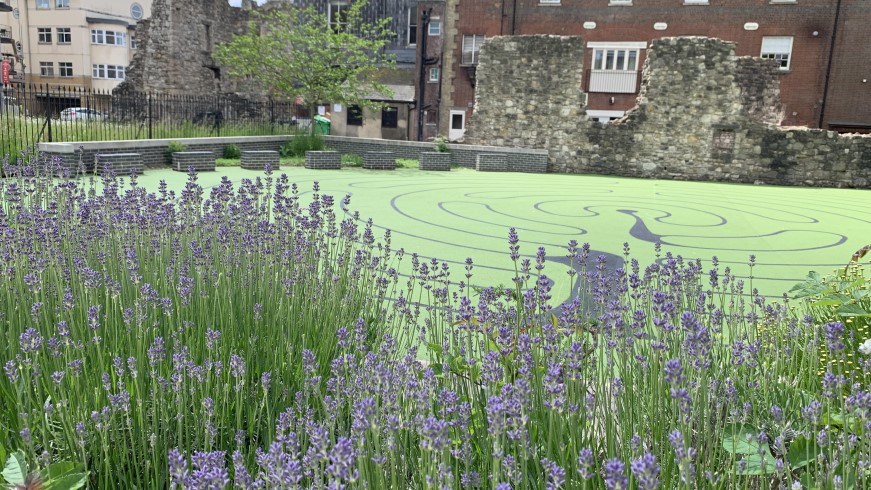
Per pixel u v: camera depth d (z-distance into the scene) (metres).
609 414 2.42
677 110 22.12
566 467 2.13
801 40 26.81
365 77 28.62
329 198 5.36
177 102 21.23
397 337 4.30
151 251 4.36
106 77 57.09
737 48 27.55
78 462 2.37
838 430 2.48
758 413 2.70
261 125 23.66
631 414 2.57
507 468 1.90
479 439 2.43
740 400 2.79
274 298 3.88
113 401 2.40
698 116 21.94
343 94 23.88
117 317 3.34
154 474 2.48
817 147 20.84
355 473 1.62
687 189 18.78
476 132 24.22
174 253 4.22
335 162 19.72
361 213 11.61
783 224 12.32
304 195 13.38
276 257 4.48
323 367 3.42
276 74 23.39
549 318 3.32
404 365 2.59
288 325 3.50
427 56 33.59
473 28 30.55
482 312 3.00
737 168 21.77
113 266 4.20
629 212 13.23
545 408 2.45
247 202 5.10
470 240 9.58
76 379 2.64
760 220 12.77
